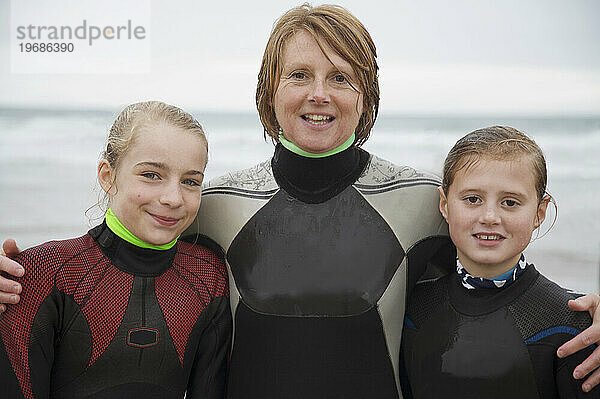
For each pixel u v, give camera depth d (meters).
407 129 14.20
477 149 1.96
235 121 13.52
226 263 2.15
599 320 1.86
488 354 1.94
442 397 1.98
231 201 2.20
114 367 1.92
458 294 2.05
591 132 13.94
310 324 2.02
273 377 2.02
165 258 2.01
